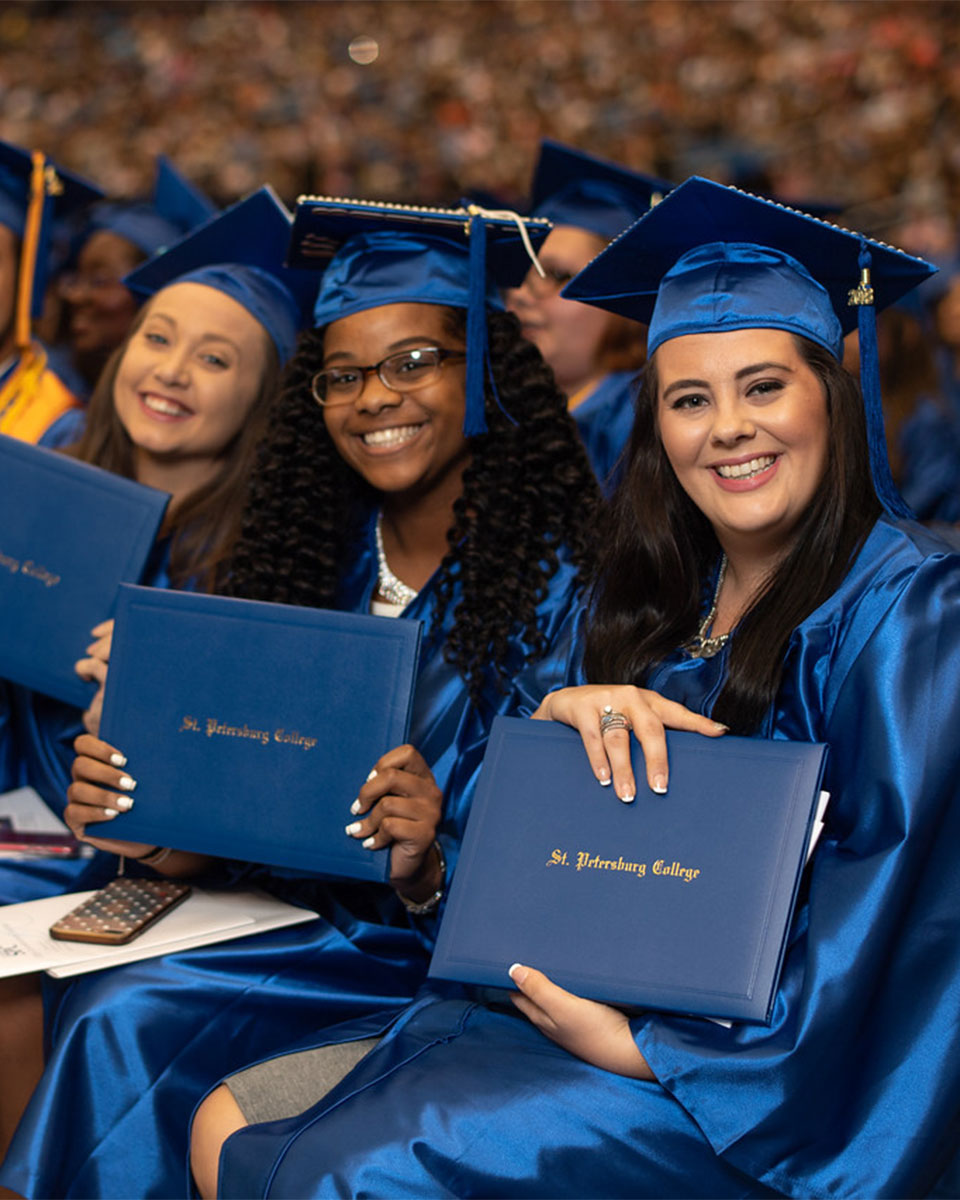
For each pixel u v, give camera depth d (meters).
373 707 1.98
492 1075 1.69
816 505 1.83
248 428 2.77
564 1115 1.63
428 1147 1.61
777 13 8.03
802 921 1.69
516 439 2.32
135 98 9.24
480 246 2.22
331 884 2.30
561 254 3.73
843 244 1.81
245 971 2.06
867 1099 1.61
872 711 1.67
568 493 2.34
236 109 9.07
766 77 7.88
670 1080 1.59
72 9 9.61
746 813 1.66
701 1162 1.63
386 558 2.44
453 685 2.25
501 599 2.24
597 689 1.84
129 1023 1.96
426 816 1.98
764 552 1.93
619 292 2.07
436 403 2.26
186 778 2.03
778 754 1.68
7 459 2.52
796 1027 1.57
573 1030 1.65
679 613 2.02
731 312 1.81
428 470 2.29
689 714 1.77
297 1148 1.65
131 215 3.99
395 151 8.70
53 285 4.02
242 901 2.20
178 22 9.48
